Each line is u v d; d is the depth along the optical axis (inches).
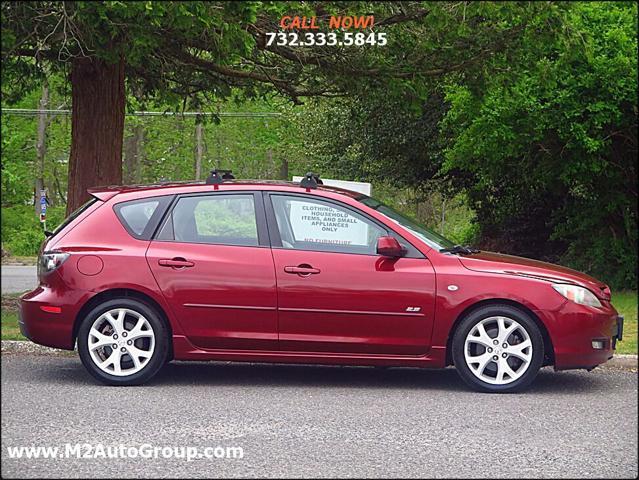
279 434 269.6
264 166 1987.0
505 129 663.1
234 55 457.1
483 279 329.7
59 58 485.4
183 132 1974.7
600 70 639.8
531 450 255.9
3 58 478.9
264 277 331.9
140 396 319.0
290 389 336.8
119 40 447.5
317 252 334.6
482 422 288.0
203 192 342.6
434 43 526.0
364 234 336.8
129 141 2065.7
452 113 714.2
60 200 2149.4
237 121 1911.9
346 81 565.3
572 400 322.7
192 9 410.3
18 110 1680.6
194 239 338.0
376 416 294.2
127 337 334.3
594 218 760.3
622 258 744.3
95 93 528.1
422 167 1047.0
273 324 331.9
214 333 332.5
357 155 1059.3
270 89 638.5
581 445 261.7
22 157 1969.7
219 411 298.0
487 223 1063.0
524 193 912.3
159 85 629.0
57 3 434.0
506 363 330.0
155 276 332.5
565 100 647.1
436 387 343.6
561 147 704.4
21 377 350.3
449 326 329.7
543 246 986.1
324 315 330.6
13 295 601.3
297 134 1359.5
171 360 358.3
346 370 381.1
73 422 280.8
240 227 339.0
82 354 332.8
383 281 330.3
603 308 335.0
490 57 541.3
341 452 251.0
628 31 663.1
